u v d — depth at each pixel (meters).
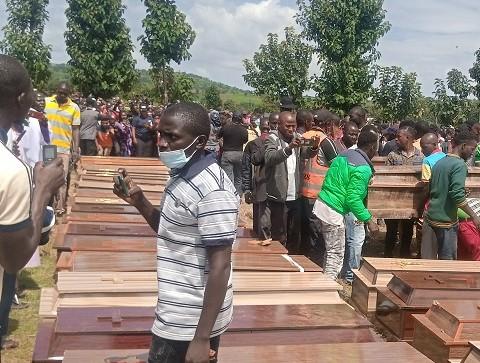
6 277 2.03
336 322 4.04
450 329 4.02
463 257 6.44
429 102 19.33
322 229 5.95
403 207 7.14
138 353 3.28
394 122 16.11
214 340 2.43
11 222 1.82
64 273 4.50
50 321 3.85
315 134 6.71
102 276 4.47
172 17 20.62
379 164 8.67
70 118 8.82
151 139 13.77
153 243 5.66
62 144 8.80
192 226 2.30
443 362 3.96
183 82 22.84
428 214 6.07
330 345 3.67
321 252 6.80
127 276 4.51
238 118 10.66
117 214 6.84
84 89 22.08
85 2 21.61
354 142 6.58
